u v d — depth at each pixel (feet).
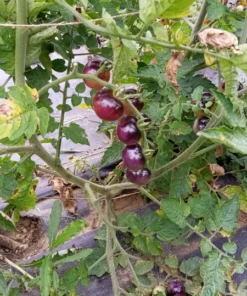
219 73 1.02
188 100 1.24
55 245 1.04
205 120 1.22
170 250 1.56
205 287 1.09
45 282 0.97
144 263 1.43
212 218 1.18
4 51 1.04
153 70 1.25
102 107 0.94
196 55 1.36
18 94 0.87
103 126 1.58
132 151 1.04
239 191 1.51
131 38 0.79
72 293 1.20
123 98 0.94
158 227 1.28
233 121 0.87
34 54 1.10
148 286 1.33
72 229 1.03
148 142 1.18
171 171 1.55
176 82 1.19
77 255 1.07
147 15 0.74
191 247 1.57
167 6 0.71
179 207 1.19
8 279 1.36
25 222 1.69
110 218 1.52
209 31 0.78
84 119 2.24
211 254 1.12
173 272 1.44
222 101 0.87
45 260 1.01
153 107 1.24
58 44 1.32
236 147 0.82
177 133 1.26
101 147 2.09
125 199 1.76
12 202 1.36
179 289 1.35
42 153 1.21
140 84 1.39
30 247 1.62
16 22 1.00
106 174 1.91
